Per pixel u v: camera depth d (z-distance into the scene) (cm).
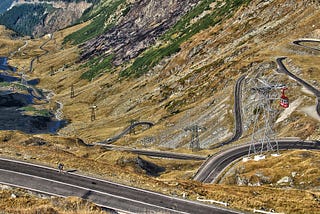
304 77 13238
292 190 5500
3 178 5294
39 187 5066
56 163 5962
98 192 4994
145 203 4719
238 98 14250
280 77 13462
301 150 8400
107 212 4409
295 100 11994
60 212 3991
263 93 10069
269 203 4741
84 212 4078
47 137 12150
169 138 14662
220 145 12188
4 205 4203
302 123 10669
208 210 4553
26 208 4025
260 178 7412
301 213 4475
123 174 5609
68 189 5050
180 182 5675
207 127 13900
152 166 10738
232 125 13050
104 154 10338
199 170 9462
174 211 4519
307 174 6975
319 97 11694
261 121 12175
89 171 5688
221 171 9219
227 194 4994
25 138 9881
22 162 5938
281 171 7381
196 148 12938
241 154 10269
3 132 10044
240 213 4478
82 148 11012
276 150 9500
